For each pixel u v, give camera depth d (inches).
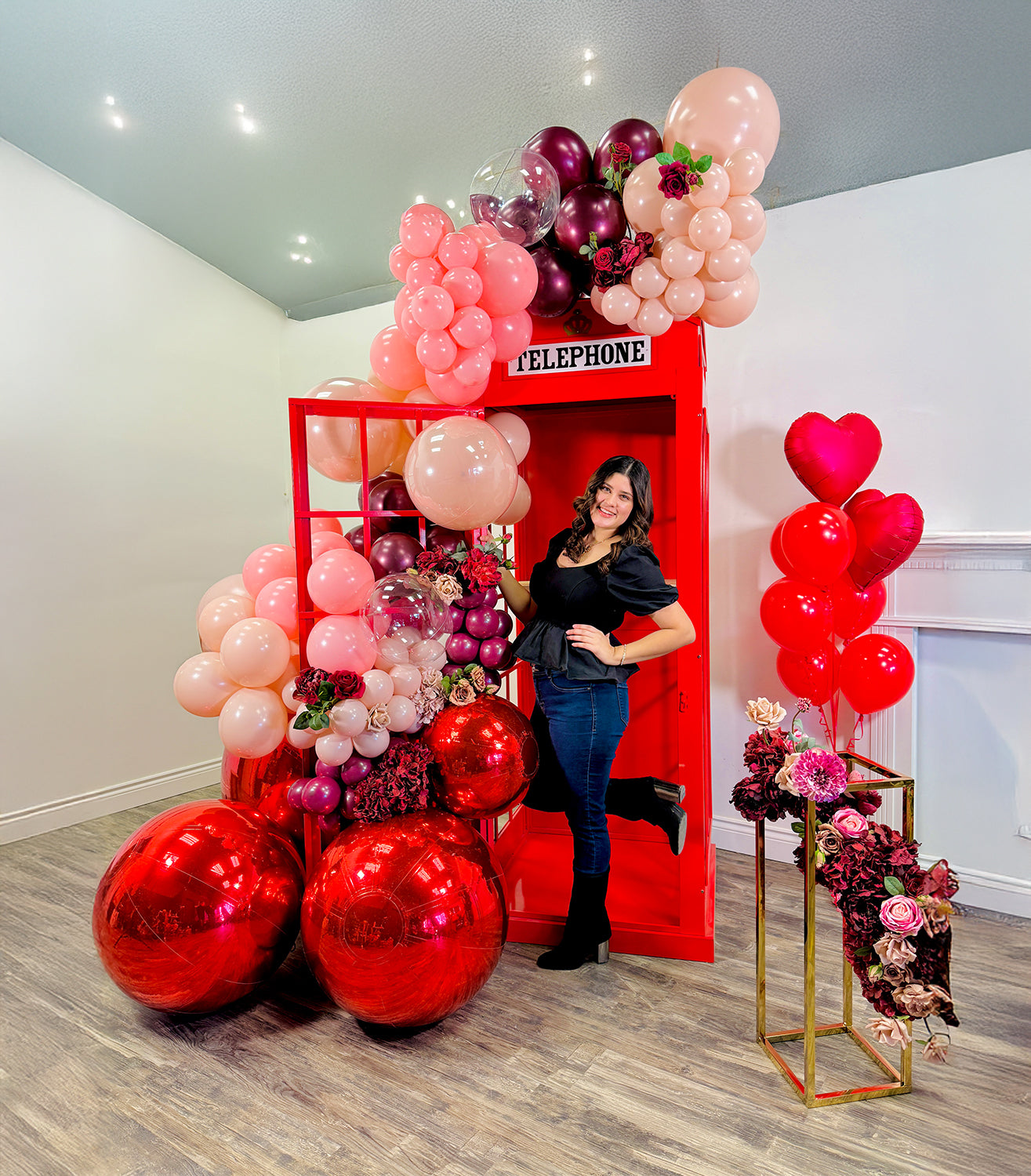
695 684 87.7
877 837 61.2
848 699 97.7
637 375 86.7
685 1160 58.5
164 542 152.9
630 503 86.5
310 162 126.3
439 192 129.4
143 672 149.4
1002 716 96.4
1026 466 94.0
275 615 82.7
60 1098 66.5
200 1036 75.4
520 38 93.0
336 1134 61.7
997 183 94.2
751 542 113.7
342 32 98.2
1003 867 97.7
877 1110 63.8
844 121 93.1
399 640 75.4
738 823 119.0
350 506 173.9
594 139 109.3
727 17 83.6
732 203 75.4
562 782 92.6
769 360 110.5
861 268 103.4
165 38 104.6
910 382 101.0
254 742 79.6
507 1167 57.9
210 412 161.9
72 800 137.5
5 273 127.6
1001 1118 62.9
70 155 130.2
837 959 87.8
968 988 81.4
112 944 71.2
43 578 133.6
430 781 77.6
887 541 90.2
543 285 83.7
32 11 104.5
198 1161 59.2
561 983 83.7
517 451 92.0
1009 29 77.9
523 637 90.5
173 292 154.3
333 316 170.2
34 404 131.9
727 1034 74.2
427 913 67.7
